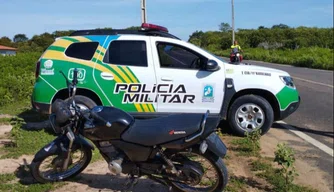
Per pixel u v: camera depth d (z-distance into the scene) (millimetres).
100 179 4746
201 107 6613
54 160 4453
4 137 6539
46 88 6391
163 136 3789
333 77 19625
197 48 6668
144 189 4465
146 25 6711
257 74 6914
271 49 61438
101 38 6496
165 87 6445
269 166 5426
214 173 4461
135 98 6426
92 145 4562
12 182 4602
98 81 6359
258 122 6949
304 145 7094
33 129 7000
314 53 38906
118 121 3854
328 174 5613
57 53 6488
